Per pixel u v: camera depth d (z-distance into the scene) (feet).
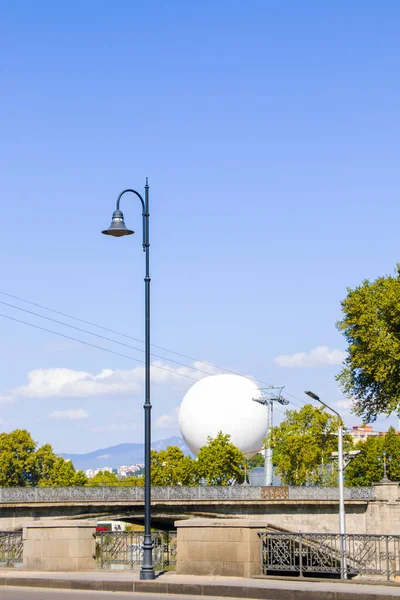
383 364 232.12
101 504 226.38
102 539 111.24
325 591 75.25
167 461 362.33
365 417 248.73
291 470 290.56
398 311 227.81
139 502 233.96
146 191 100.68
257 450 414.62
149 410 95.25
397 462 408.87
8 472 374.02
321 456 285.23
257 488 246.68
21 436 377.71
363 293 243.19
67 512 223.30
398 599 71.41
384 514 249.55
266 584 82.38
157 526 276.82
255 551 90.53
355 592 74.02
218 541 91.04
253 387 420.77
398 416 238.68
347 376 247.50
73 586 88.07
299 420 293.23
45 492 217.36
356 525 251.80
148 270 99.40
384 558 99.50
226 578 88.58
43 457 378.73
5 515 215.51
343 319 247.91
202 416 412.98
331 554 95.96
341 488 184.55
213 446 345.92
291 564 89.97
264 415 414.82
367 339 235.61
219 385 418.51
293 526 247.91
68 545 99.81
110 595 81.46
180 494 239.09
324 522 249.34
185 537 93.15
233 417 408.46
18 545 112.27
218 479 341.62
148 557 89.76
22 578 91.40
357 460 417.90
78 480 379.76
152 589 84.48
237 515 246.27
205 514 244.01
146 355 97.30
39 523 101.40
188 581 86.07
